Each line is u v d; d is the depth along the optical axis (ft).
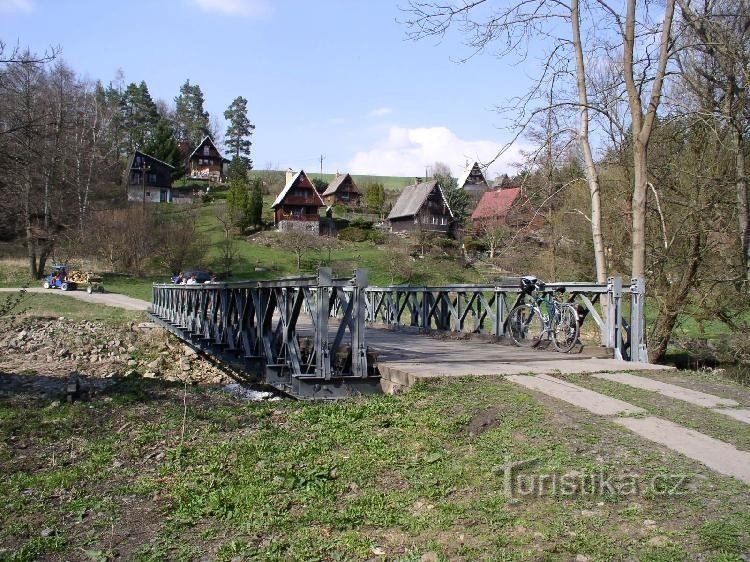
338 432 22.65
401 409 24.03
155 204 219.20
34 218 143.54
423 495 16.60
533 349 38.29
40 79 127.44
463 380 26.30
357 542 14.43
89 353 68.28
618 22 43.80
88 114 190.60
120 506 18.66
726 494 14.75
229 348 42.19
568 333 36.06
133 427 27.63
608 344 33.40
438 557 13.24
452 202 183.83
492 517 14.70
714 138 50.85
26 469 22.95
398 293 59.52
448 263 147.43
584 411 21.26
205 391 38.29
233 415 28.37
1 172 104.42
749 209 53.06
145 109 306.76
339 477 18.63
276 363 33.94
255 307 36.40
